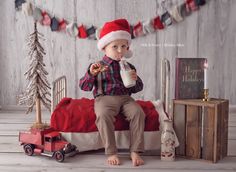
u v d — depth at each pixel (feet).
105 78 7.45
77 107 7.53
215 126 6.73
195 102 6.89
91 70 7.17
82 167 6.63
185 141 7.13
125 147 7.30
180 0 10.80
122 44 7.43
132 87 7.64
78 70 11.28
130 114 7.02
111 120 6.95
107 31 7.41
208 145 6.88
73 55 11.21
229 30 10.87
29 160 7.01
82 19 11.02
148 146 7.32
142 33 10.96
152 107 7.58
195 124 6.96
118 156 7.26
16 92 11.43
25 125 9.67
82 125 7.17
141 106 7.54
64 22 11.02
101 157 7.19
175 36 10.97
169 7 10.84
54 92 7.54
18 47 11.21
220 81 11.10
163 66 7.87
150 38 11.01
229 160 7.02
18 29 11.12
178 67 7.14
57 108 7.41
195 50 11.02
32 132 7.19
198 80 7.25
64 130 7.18
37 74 7.63
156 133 7.33
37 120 7.57
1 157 7.17
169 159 6.97
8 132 8.98
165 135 6.96
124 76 7.13
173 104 7.13
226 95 11.15
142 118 6.97
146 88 11.26
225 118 7.10
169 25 10.92
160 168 6.57
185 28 10.93
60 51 11.21
